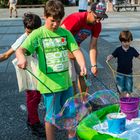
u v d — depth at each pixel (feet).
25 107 18.24
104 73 23.59
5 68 26.13
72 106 12.22
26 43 11.91
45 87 12.14
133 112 11.75
